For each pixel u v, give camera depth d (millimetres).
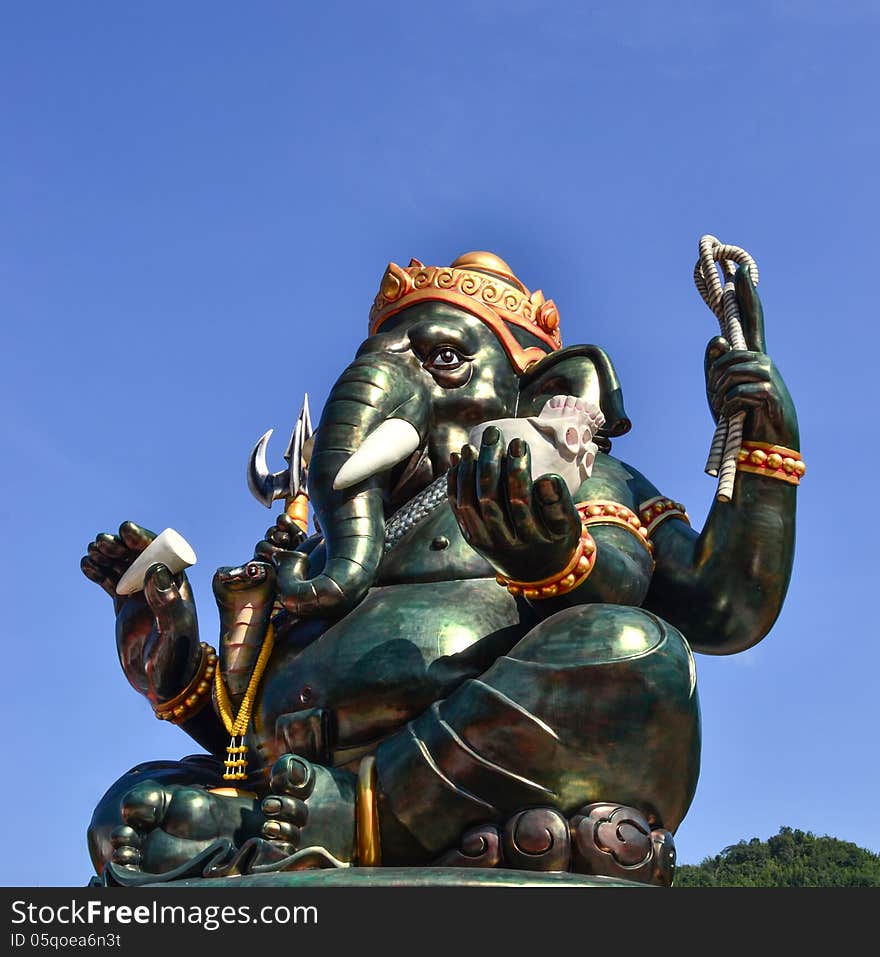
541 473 4691
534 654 4523
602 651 4430
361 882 4113
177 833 4836
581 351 5723
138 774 5391
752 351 5082
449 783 4465
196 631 5492
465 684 4582
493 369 5641
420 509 5289
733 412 5059
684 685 4484
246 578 5168
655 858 4445
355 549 5117
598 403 5641
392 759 4582
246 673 5160
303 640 5109
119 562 5762
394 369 5477
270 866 4434
